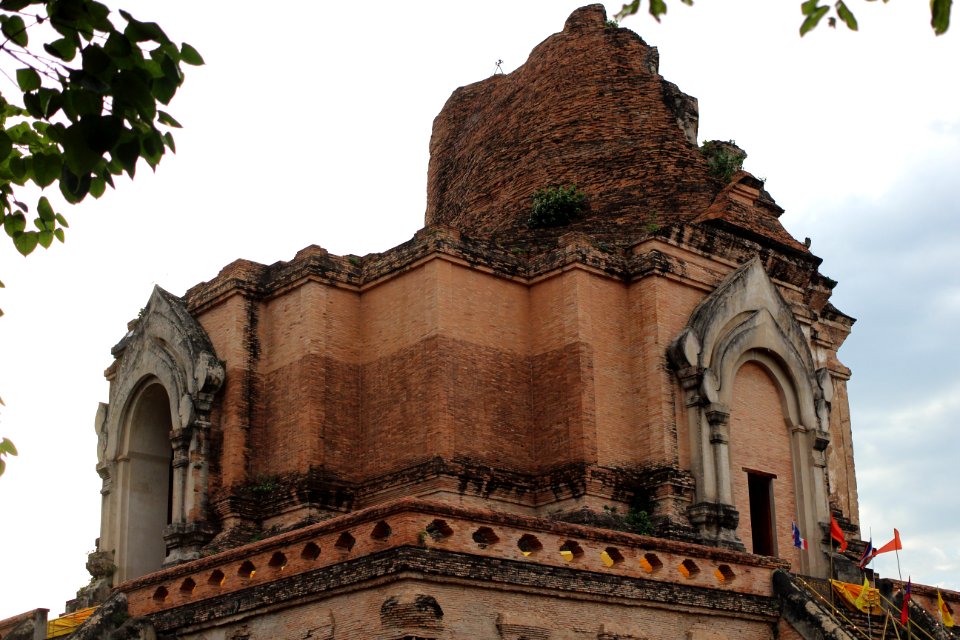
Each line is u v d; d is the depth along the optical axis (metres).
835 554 34.03
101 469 36.44
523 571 25.08
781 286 36.88
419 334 32.00
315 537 25.81
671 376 32.53
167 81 13.16
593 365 32.09
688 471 31.89
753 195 37.06
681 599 27.47
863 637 29.39
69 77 12.85
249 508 32.47
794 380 34.56
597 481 31.08
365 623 24.14
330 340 33.16
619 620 26.47
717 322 33.16
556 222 37.88
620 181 38.44
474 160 42.59
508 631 24.56
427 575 23.72
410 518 24.06
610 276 33.22
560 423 32.03
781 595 29.28
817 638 28.28
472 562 24.39
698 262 34.50
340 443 32.59
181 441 33.31
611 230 37.00
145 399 36.19
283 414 33.03
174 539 32.59
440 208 44.47
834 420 39.16
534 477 31.94
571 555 26.52
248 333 34.09
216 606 27.14
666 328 32.88
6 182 15.20
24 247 15.59
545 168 39.72
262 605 26.16
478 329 32.31
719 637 27.97
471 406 31.58
